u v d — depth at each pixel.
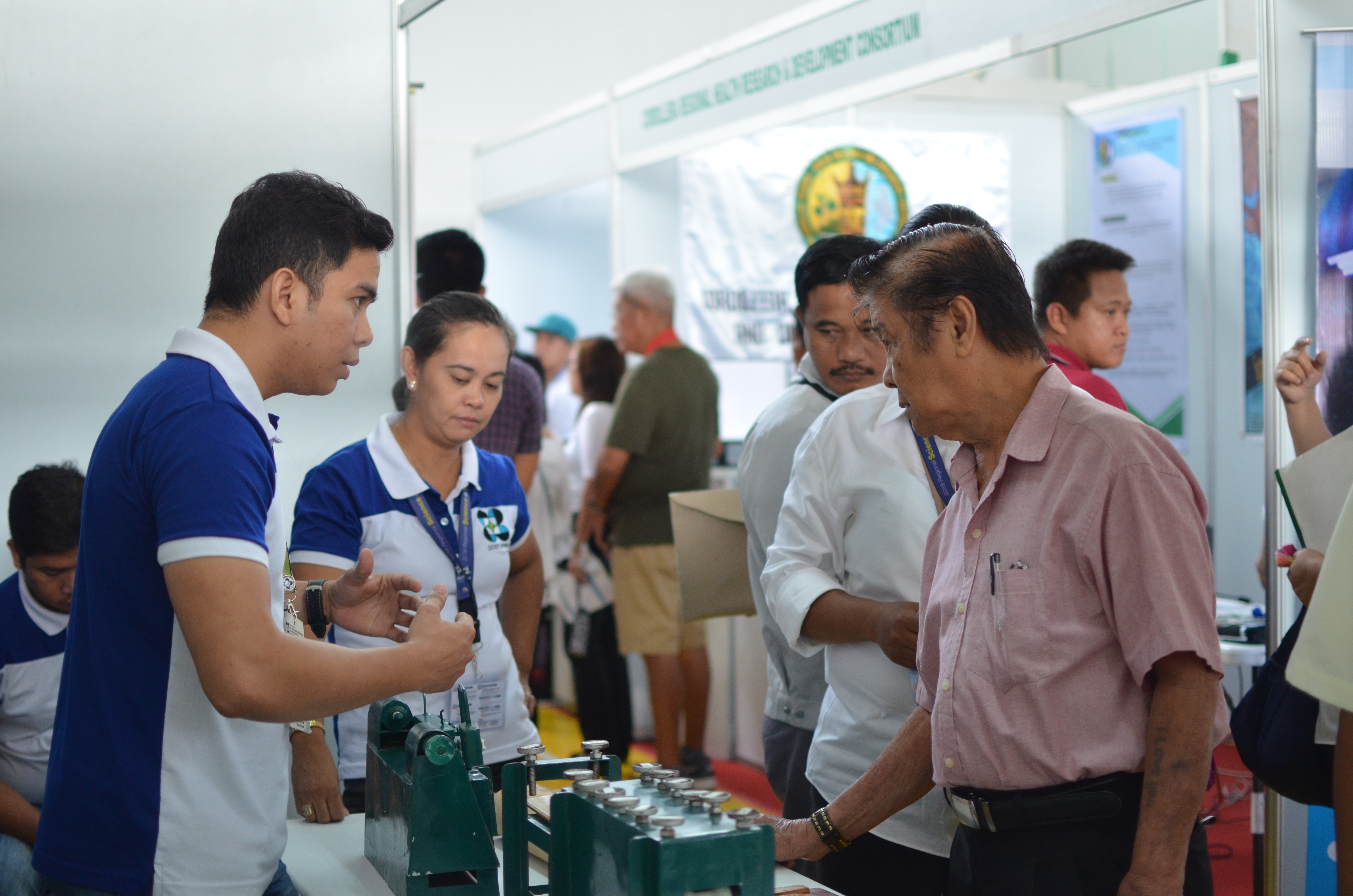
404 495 1.89
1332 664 1.12
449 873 1.29
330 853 1.54
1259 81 1.99
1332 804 1.43
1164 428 4.58
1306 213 1.97
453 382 1.88
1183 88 4.41
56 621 1.91
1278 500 1.97
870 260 1.31
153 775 1.18
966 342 1.25
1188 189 4.44
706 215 4.66
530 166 5.85
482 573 1.95
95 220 2.10
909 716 1.64
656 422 3.90
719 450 4.71
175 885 1.19
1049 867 1.23
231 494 1.11
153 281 2.14
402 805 1.31
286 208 1.21
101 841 1.18
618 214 5.09
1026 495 1.26
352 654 1.16
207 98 2.17
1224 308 4.34
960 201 4.65
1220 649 1.18
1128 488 1.18
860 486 1.70
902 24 3.31
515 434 3.41
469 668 1.90
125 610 1.17
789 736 1.99
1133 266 2.83
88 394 2.10
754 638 4.38
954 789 1.29
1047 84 4.84
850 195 4.59
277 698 1.09
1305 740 1.40
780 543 1.79
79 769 1.19
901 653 1.55
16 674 1.90
